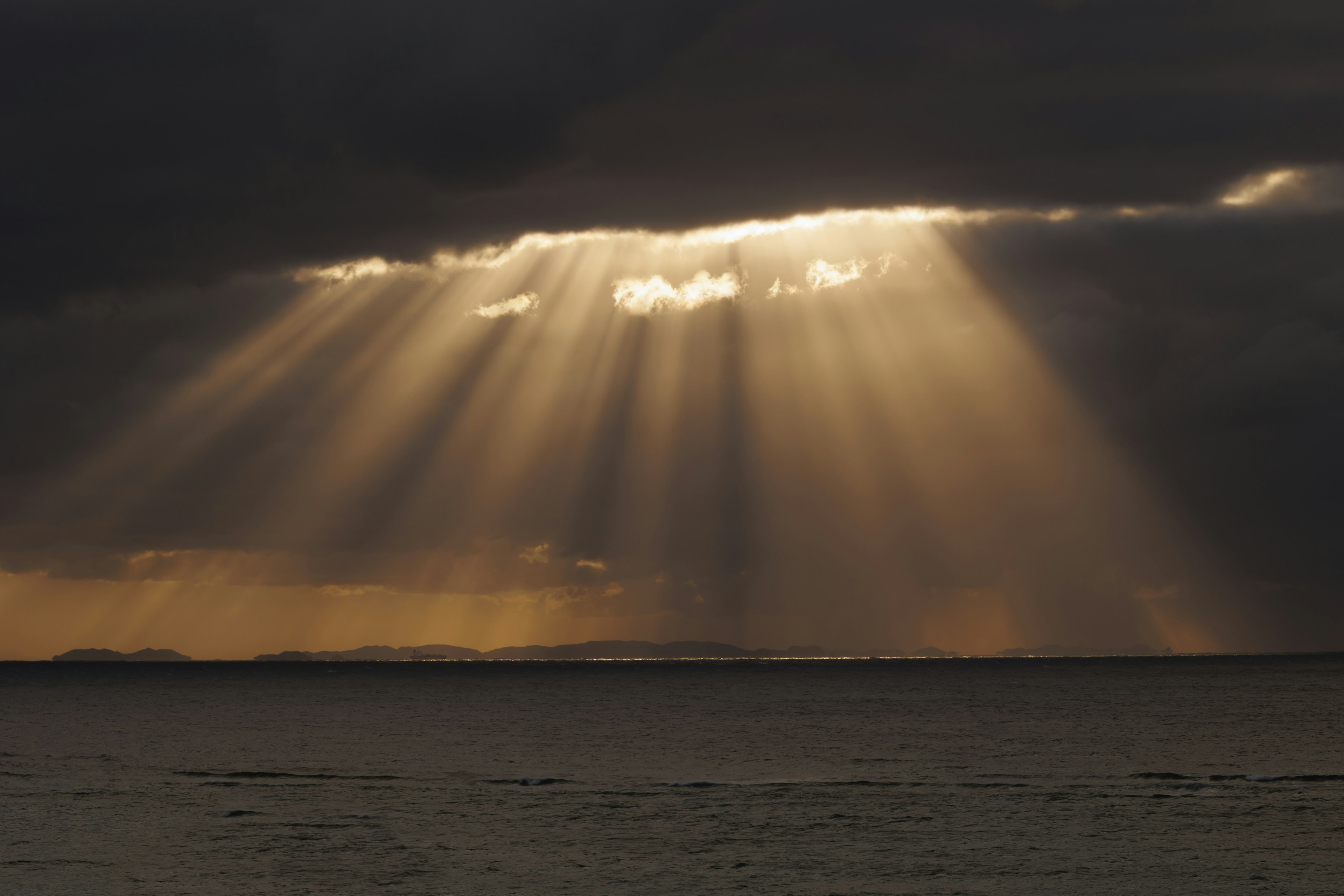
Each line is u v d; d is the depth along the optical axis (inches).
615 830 2620.6
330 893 1998.0
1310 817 2763.3
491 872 2170.3
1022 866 2236.7
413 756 4466.0
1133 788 3344.0
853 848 2409.0
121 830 2588.6
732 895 2007.9
